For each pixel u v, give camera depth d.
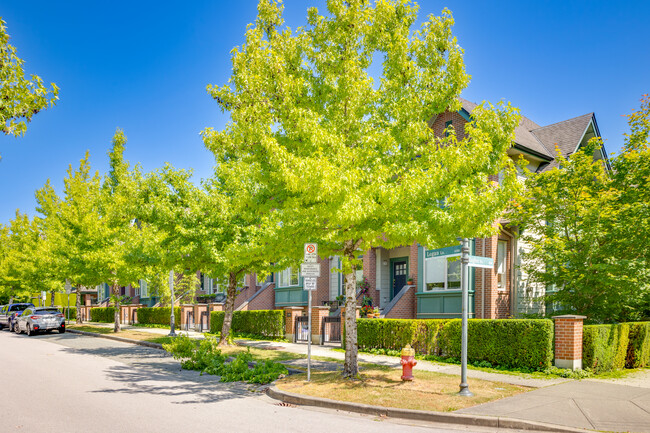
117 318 25.73
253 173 11.07
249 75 10.80
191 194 16.69
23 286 39.25
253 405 8.92
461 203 8.93
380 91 11.05
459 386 9.57
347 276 10.95
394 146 10.50
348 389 9.61
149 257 18.67
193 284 30.70
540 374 11.38
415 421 7.80
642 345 13.15
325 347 17.09
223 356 13.56
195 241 16.47
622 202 14.72
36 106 8.29
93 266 24.30
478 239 17.36
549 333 11.61
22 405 8.80
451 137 10.28
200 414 8.11
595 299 14.16
